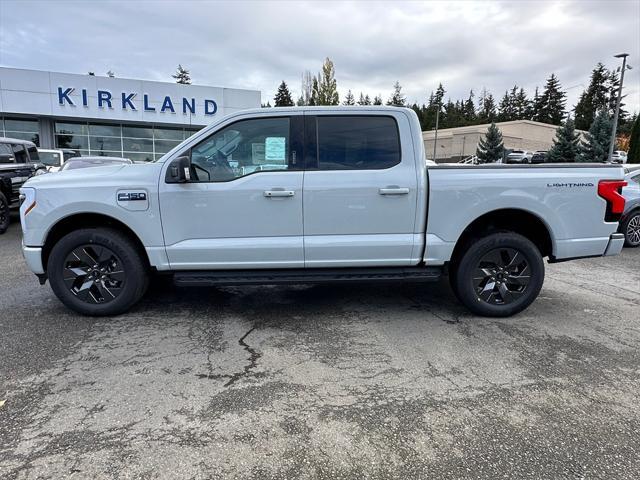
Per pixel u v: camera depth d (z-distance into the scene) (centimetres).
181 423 268
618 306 502
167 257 424
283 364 347
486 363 351
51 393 302
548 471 229
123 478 222
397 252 429
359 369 339
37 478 221
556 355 367
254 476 224
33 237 425
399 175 420
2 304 487
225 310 471
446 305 493
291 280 429
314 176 416
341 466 232
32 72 2127
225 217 418
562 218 434
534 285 442
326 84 3853
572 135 4166
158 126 2467
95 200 413
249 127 421
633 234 905
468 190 421
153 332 409
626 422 272
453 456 240
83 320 439
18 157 1128
